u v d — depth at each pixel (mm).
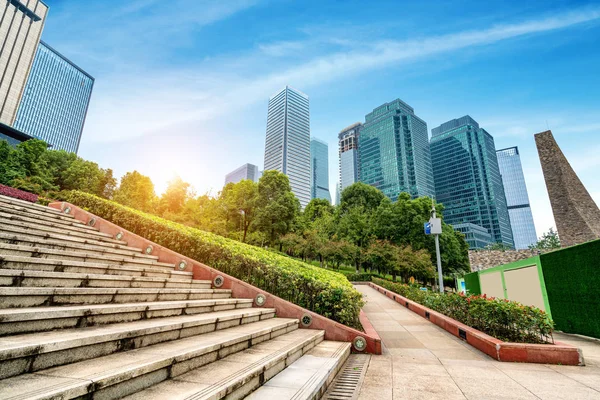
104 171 45281
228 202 40875
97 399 2180
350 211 45969
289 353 4504
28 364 2320
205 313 5516
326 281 8484
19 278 3859
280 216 38031
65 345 2580
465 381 4664
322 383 3777
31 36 86938
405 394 4082
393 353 6570
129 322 3924
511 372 5152
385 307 15086
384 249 34000
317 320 6957
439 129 192625
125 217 10766
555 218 20781
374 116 173375
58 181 44375
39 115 115688
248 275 8344
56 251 5492
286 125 199750
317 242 36656
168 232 9852
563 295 10477
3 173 34219
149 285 6082
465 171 157750
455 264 37844
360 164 170000
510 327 6773
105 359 2789
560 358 5746
